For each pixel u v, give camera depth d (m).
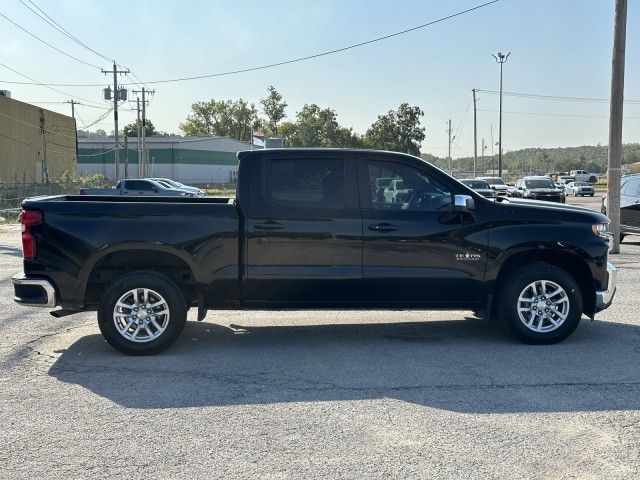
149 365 6.56
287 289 6.99
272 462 4.30
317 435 4.76
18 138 49.50
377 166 7.09
